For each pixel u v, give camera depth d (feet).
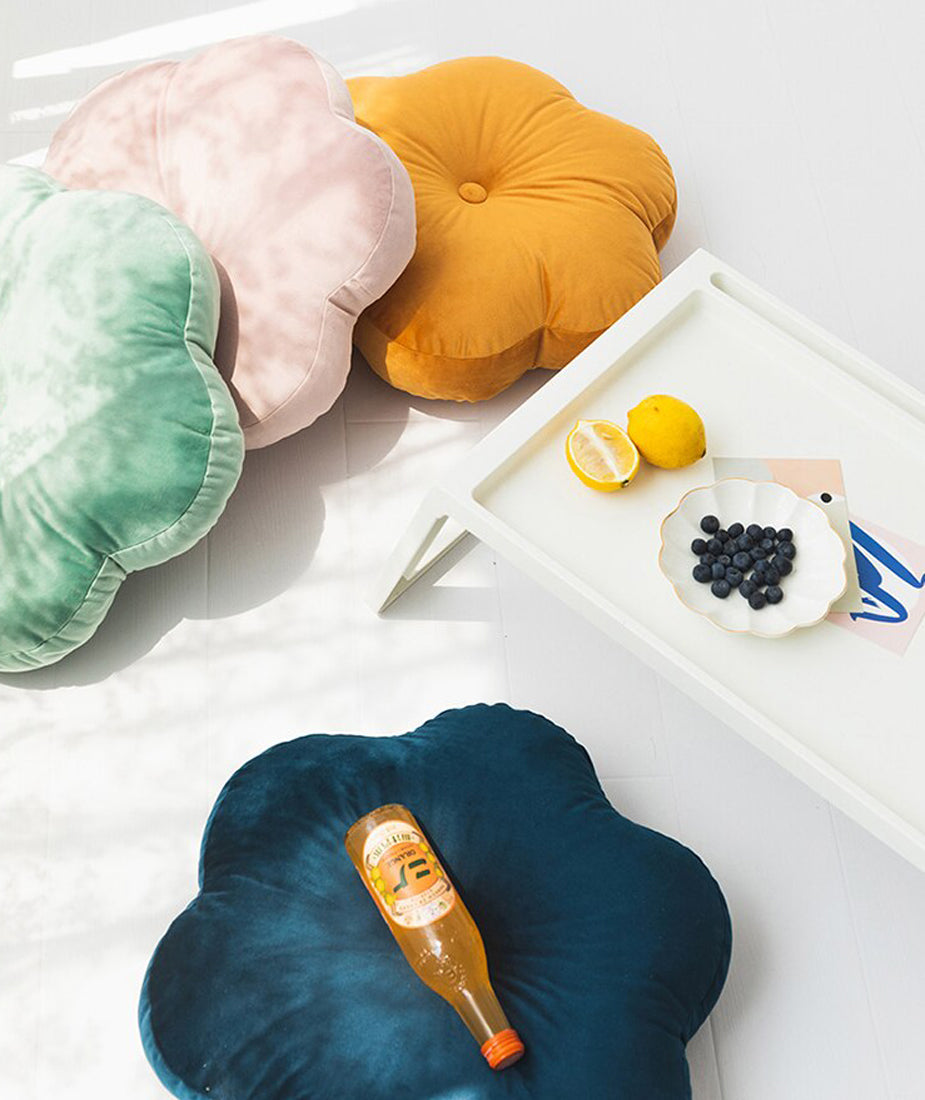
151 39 7.43
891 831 4.43
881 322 6.91
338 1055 4.53
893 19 7.97
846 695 4.71
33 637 5.35
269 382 5.65
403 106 6.35
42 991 5.14
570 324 6.07
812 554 4.93
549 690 5.82
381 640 5.89
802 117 7.58
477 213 6.15
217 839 5.02
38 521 5.23
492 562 6.13
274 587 5.98
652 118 7.50
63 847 5.40
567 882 4.85
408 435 6.39
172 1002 4.68
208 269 5.47
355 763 5.12
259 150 5.64
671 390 5.31
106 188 5.97
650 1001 4.65
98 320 5.25
